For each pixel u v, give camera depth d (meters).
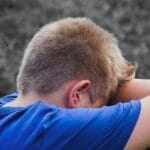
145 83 2.04
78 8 8.62
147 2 9.06
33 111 1.78
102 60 1.86
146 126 1.73
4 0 8.52
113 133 1.73
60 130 1.73
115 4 8.94
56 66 1.82
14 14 8.32
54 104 1.83
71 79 1.82
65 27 1.87
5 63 7.30
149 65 7.75
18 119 1.78
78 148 1.73
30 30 7.98
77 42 1.84
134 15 8.77
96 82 1.85
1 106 1.88
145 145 1.74
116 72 1.93
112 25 8.45
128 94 2.02
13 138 1.74
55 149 1.72
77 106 1.84
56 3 8.59
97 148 1.73
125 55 7.89
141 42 8.24
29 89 1.85
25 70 1.85
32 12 8.38
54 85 1.82
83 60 1.83
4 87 6.86
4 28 8.02
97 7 8.77
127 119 1.74
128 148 1.74
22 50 7.63
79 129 1.73
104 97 1.91
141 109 1.75
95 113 1.76
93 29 1.89
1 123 1.78
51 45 1.83
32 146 1.72
